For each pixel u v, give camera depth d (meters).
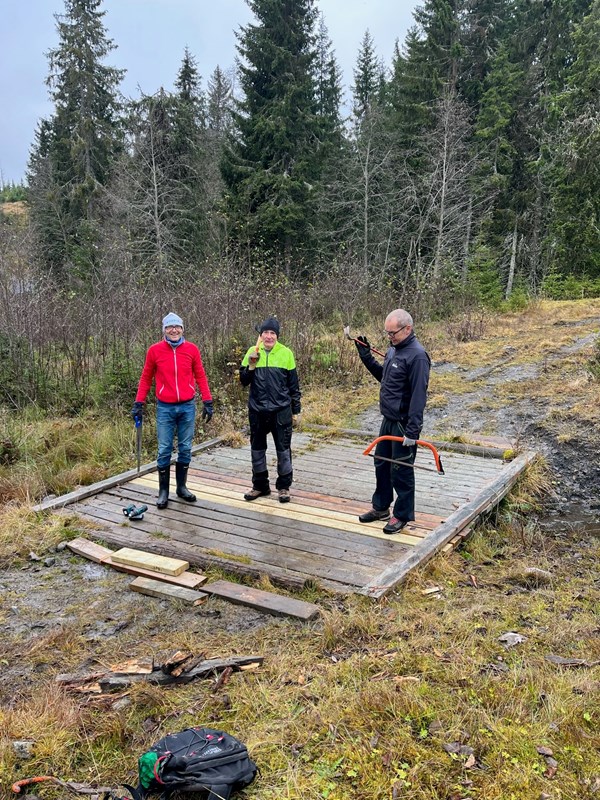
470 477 6.45
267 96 24.45
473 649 3.40
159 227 22.56
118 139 28.88
